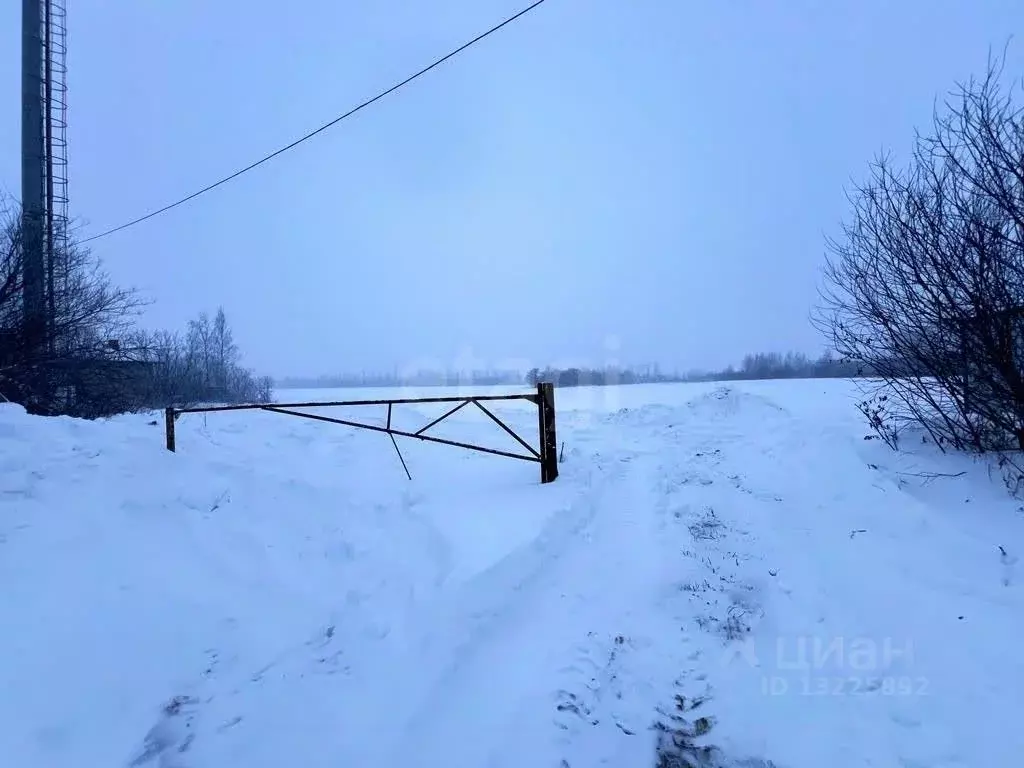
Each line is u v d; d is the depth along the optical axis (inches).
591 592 184.1
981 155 218.2
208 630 144.6
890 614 157.9
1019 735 111.4
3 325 442.6
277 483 240.8
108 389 542.0
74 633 130.8
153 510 191.9
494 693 133.1
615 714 127.0
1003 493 202.5
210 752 108.5
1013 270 208.8
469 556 191.2
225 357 1448.1
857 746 115.1
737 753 115.7
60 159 561.3
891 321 246.2
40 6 495.2
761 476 288.2
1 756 99.3
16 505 169.9
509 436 442.6
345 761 108.8
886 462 246.1
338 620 157.2
